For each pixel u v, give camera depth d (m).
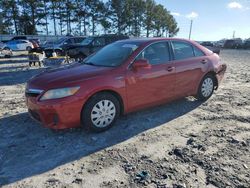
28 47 32.97
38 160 3.78
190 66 5.73
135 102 4.93
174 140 4.32
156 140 4.33
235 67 14.70
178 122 5.10
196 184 3.15
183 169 3.46
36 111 4.34
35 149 4.09
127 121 5.12
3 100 6.89
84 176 3.37
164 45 5.43
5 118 5.43
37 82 4.47
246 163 3.59
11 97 7.24
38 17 59.59
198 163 3.59
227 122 5.06
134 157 3.79
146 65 4.76
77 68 4.91
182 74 5.59
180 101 6.37
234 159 3.69
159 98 5.30
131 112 5.12
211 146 4.07
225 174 3.34
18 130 4.80
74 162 3.71
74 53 15.84
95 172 3.45
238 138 4.34
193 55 5.96
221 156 3.76
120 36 16.80
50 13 60.16
